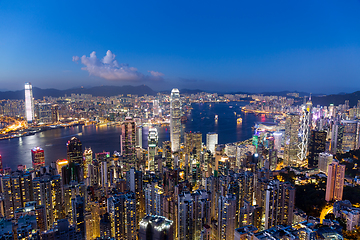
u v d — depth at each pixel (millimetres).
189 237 139625
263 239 104688
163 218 96750
